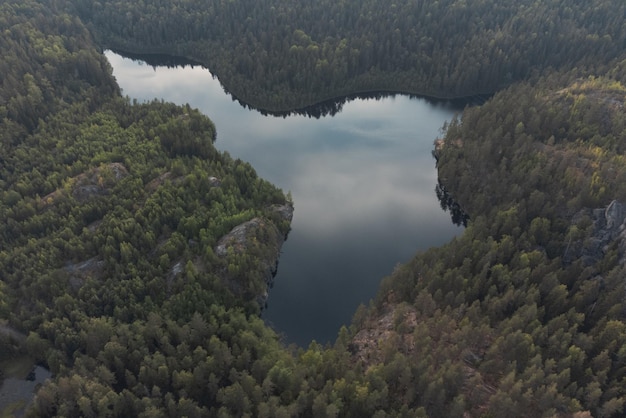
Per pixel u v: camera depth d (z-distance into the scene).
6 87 139.62
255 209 108.44
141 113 145.00
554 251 90.19
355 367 68.00
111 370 70.69
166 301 80.38
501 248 87.06
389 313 83.50
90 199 106.25
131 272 85.81
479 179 117.81
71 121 138.00
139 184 109.19
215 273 88.19
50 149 126.31
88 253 92.88
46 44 169.75
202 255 91.50
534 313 72.88
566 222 93.62
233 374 65.69
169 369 68.31
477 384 65.56
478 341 72.38
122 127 138.75
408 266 90.69
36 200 105.19
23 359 80.31
